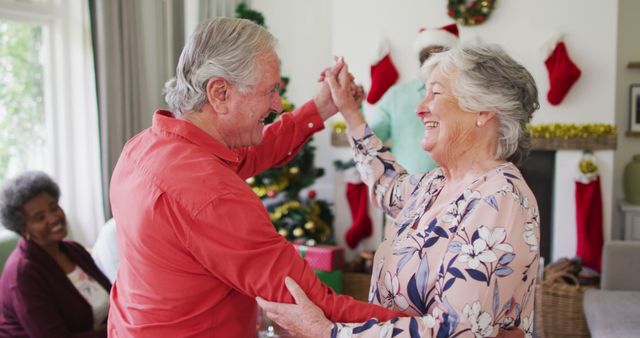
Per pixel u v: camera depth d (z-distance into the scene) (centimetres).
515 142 109
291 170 384
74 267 209
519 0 380
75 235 368
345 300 99
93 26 339
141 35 373
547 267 356
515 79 107
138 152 106
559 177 387
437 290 100
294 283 95
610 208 379
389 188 146
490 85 106
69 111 360
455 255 97
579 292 320
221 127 108
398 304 109
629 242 297
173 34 407
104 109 343
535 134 383
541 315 327
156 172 99
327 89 154
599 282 347
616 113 420
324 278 369
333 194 464
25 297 180
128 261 105
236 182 99
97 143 359
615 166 425
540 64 382
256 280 96
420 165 262
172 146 102
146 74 381
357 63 418
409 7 403
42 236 194
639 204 402
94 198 365
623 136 421
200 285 100
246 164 140
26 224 191
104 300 210
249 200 97
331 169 464
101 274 217
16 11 330
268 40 107
